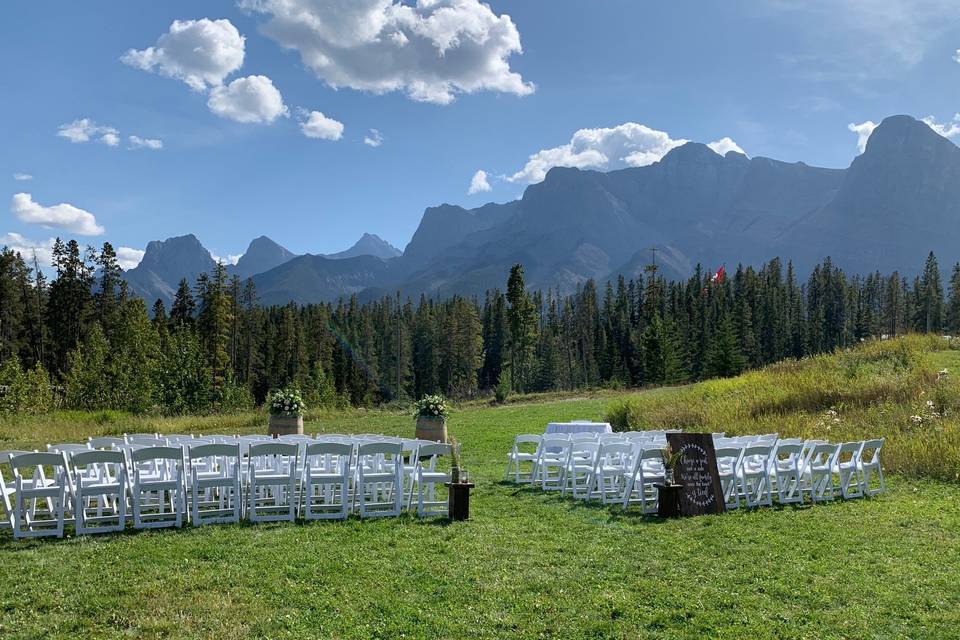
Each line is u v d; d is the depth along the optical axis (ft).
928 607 20.17
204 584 20.72
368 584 21.09
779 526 29.91
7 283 203.41
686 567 23.52
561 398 155.74
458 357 293.23
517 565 23.38
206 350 187.93
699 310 289.74
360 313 350.84
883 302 378.12
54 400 125.80
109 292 224.74
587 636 17.87
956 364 83.15
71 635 17.16
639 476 33.58
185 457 31.91
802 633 18.16
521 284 256.73
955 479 41.32
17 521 25.61
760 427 59.82
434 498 34.17
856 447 38.09
